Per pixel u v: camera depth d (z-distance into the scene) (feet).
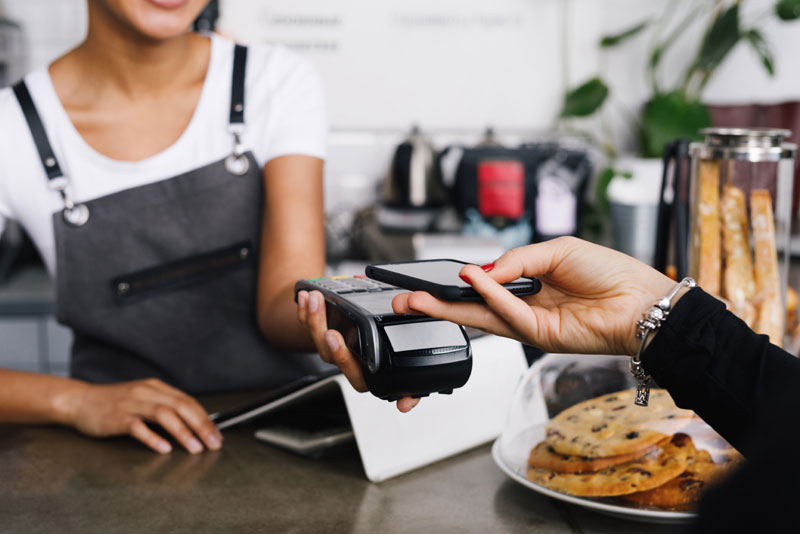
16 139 3.80
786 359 1.73
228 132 3.95
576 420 2.42
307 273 3.60
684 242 3.25
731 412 1.74
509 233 8.48
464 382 2.04
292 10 9.18
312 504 2.35
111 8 3.28
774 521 0.87
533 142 9.14
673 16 9.53
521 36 9.42
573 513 2.29
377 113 9.46
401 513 2.29
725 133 2.96
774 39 9.49
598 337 2.02
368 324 1.99
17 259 8.66
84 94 3.87
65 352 7.61
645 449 2.23
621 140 9.75
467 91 9.49
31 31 9.13
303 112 4.03
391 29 9.32
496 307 1.95
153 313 3.96
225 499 2.39
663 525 2.20
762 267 2.94
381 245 7.58
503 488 2.48
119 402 2.99
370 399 2.54
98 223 3.84
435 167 8.73
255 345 4.07
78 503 2.37
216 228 3.97
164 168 3.92
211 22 7.16
